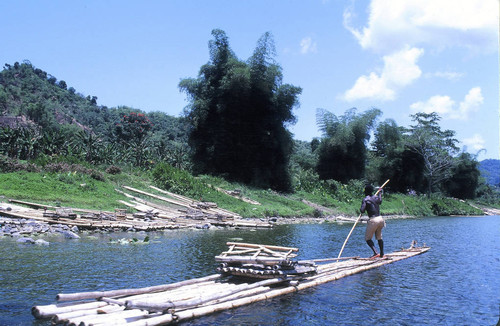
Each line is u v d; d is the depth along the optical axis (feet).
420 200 159.12
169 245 41.60
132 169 101.96
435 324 20.59
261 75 122.83
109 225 50.03
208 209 76.02
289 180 128.77
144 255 35.32
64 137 106.22
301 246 46.73
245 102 124.16
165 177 91.97
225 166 126.00
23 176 67.97
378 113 166.50
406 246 51.47
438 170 195.11
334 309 22.30
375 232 38.06
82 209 56.85
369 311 22.25
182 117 135.33
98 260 32.12
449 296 25.82
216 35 130.00
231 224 63.98
